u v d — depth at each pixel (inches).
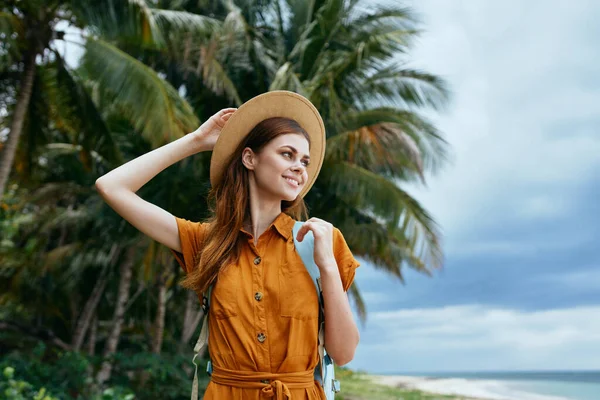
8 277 570.3
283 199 72.4
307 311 65.5
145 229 73.3
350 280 69.8
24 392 269.4
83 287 658.2
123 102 365.4
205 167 445.1
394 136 424.8
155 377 417.7
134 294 697.6
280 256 68.2
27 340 527.8
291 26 523.2
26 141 436.1
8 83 408.5
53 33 367.6
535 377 4055.1
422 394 823.1
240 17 469.7
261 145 70.9
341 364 67.1
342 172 443.8
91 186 534.6
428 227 444.1
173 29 398.9
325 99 442.6
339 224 485.4
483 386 1466.5
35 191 547.2
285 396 62.5
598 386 2210.9
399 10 487.8
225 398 64.8
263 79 491.5
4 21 325.4
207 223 77.1
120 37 351.9
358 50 424.5
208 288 69.7
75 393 356.2
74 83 399.5
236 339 65.4
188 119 371.9
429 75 477.1
